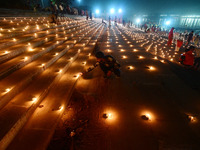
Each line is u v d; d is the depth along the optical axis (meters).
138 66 5.80
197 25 74.25
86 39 10.84
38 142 2.29
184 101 3.49
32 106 2.94
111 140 2.43
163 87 4.13
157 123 2.77
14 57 4.84
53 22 14.14
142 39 16.39
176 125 2.72
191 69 7.20
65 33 10.95
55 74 4.38
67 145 2.44
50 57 5.45
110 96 3.74
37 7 23.30
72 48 7.70
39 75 4.31
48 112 2.99
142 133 2.55
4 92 2.99
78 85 4.36
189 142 2.34
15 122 2.40
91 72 5.28
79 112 3.25
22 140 2.33
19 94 3.34
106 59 4.19
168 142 2.34
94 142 2.42
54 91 3.77
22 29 8.83
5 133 2.16
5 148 2.14
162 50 12.14
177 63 8.26
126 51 8.39
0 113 2.64
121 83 4.40
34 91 3.46
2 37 6.25
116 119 2.92
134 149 2.24
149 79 4.63
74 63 5.90
